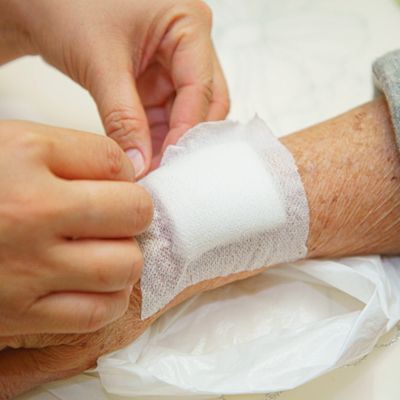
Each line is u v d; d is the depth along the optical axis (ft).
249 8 1.89
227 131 1.35
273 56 1.80
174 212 1.25
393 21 1.82
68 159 1.13
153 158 1.54
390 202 1.36
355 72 1.76
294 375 1.29
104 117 1.49
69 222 1.11
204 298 1.42
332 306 1.40
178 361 1.32
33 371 1.33
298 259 1.38
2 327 1.17
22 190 1.09
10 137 1.10
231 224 1.26
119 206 1.13
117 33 1.52
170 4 1.53
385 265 1.41
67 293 1.15
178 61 1.54
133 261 1.16
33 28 1.57
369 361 1.35
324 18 1.85
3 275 1.11
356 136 1.39
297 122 1.69
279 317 1.39
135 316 1.30
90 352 1.32
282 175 1.31
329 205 1.34
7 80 1.79
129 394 1.33
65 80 1.79
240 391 1.29
